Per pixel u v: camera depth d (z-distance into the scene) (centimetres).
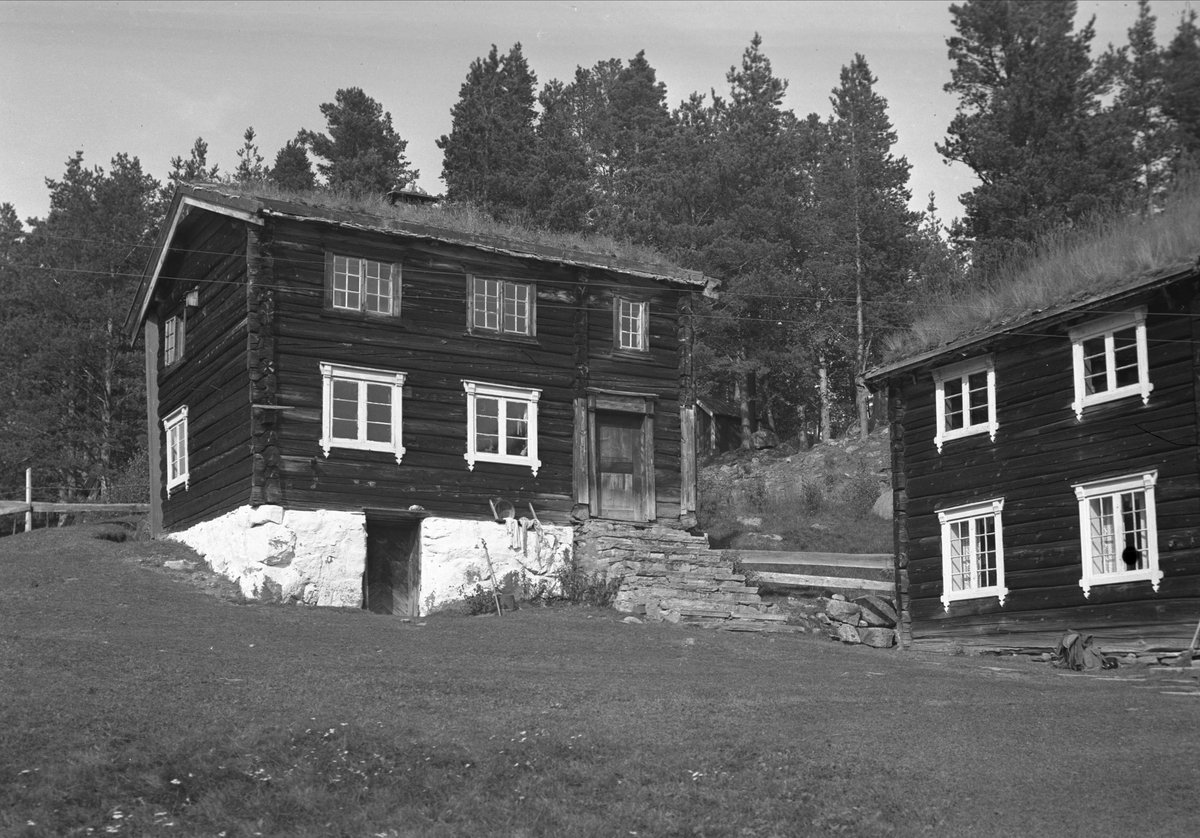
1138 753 1349
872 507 3981
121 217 4659
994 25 3141
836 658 2153
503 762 1280
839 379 6259
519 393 2830
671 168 5491
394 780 1227
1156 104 2830
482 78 5206
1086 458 2362
